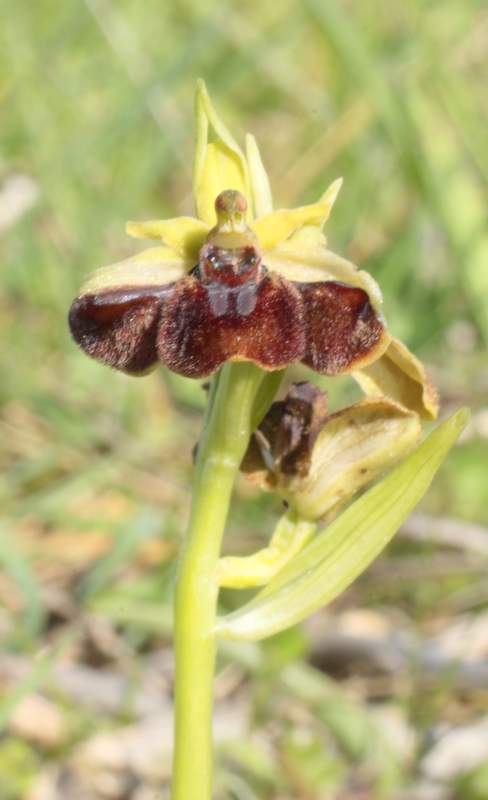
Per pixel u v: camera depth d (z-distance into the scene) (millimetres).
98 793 171
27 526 216
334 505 130
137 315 121
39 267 255
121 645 189
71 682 181
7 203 253
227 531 206
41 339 251
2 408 235
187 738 126
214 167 128
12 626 188
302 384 130
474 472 213
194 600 125
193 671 125
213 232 122
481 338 239
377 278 238
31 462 219
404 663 187
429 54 248
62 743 175
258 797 168
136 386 241
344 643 191
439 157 233
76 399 233
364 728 173
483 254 225
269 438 130
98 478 212
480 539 200
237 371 122
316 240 125
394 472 128
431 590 199
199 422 238
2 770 171
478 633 189
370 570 203
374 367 133
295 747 172
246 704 182
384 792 167
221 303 120
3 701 160
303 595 127
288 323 120
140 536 182
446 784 170
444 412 224
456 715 181
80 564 206
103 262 254
